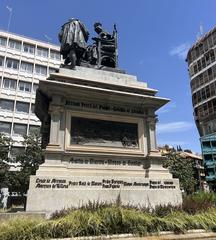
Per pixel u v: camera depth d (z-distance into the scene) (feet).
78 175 33.01
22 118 168.35
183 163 138.72
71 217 22.62
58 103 35.22
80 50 41.83
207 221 25.21
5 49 177.17
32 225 20.92
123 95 38.45
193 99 167.22
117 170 35.40
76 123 36.06
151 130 39.34
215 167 126.41
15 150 156.97
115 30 47.42
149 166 36.96
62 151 33.22
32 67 183.11
